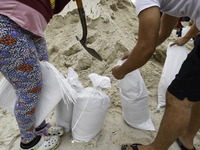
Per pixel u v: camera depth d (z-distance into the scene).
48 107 1.24
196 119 1.26
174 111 1.08
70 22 2.59
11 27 0.90
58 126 1.46
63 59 2.21
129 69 1.06
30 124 1.17
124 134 1.49
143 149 1.24
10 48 0.91
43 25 1.06
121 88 1.48
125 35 2.62
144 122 1.57
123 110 1.56
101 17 2.38
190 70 0.99
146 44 0.88
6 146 1.36
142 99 1.45
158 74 2.21
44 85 1.21
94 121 1.32
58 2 1.15
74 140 1.39
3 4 0.86
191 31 1.70
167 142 1.13
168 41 3.50
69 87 1.26
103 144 1.38
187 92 1.03
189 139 1.34
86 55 2.11
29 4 0.91
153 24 0.84
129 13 3.77
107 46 2.20
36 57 1.04
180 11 0.95
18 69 0.97
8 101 1.26
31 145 1.24
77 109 1.31
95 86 1.35
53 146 1.29
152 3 0.85
